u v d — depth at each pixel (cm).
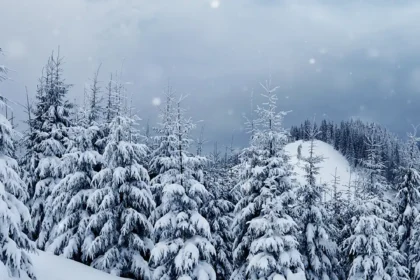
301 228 2462
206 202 2638
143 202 2209
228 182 3030
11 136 1457
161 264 2131
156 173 2652
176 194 2127
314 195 2556
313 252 2375
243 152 2339
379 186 2780
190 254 1975
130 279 2120
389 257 2303
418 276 2428
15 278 1363
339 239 2844
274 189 2123
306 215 2481
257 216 2250
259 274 1969
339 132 18000
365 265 2189
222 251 2545
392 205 2811
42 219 2608
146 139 2595
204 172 2667
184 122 2253
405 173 2859
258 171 2144
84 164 2409
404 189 2781
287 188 2188
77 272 1945
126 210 2181
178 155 2261
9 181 1386
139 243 2186
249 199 2239
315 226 2473
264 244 1917
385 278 2164
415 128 2845
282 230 1947
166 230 2125
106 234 2134
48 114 2742
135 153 2345
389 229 2622
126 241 2233
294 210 2395
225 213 2722
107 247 2231
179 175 2175
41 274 1758
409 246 2727
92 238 2242
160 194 2462
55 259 2081
